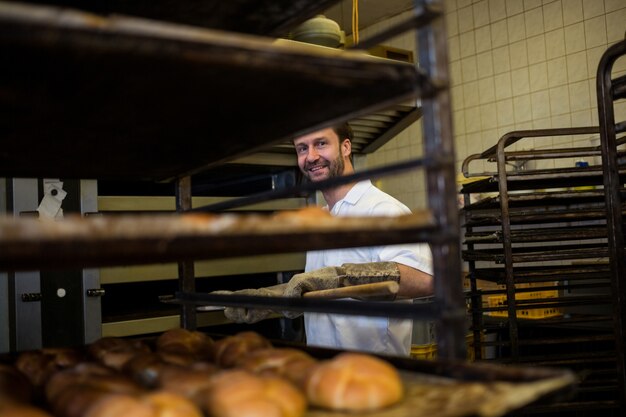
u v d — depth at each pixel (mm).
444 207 1023
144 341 1620
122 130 1333
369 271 1938
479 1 5297
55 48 776
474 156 3314
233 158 1690
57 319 2346
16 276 2262
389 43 6035
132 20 766
